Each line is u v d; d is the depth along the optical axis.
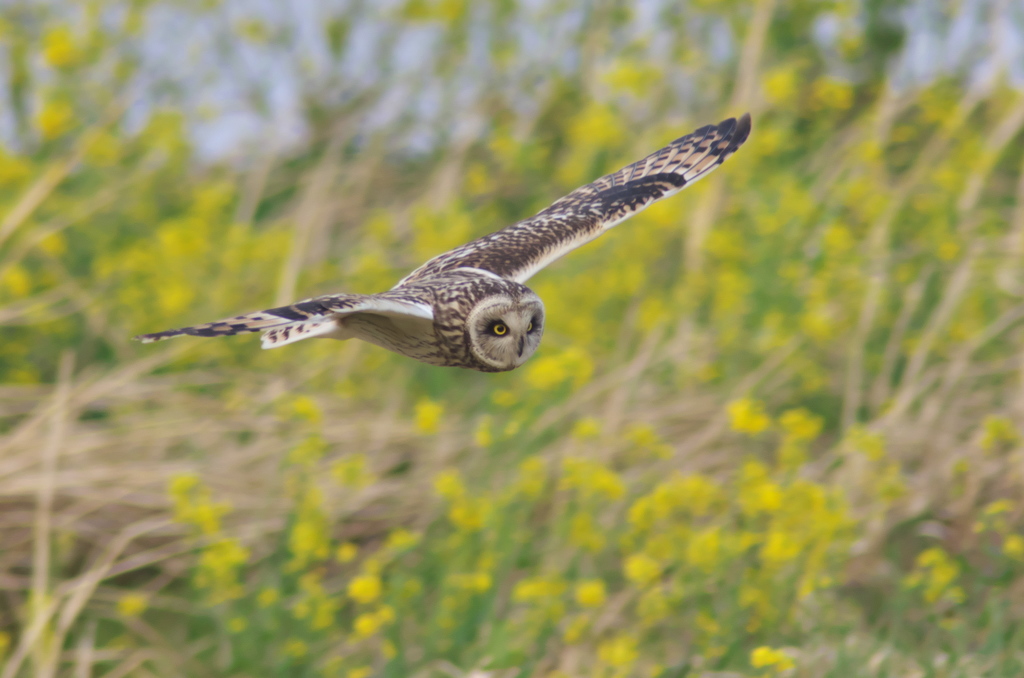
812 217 13.49
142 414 11.31
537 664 8.35
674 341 12.25
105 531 9.95
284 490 10.18
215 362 12.62
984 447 10.00
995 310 12.90
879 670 8.15
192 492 10.07
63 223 12.93
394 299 6.21
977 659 8.39
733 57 15.51
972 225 13.75
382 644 8.94
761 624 8.41
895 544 10.28
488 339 6.76
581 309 12.73
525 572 9.95
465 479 10.44
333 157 14.81
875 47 16.86
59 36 13.66
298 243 13.09
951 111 14.95
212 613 8.86
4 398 11.58
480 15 15.84
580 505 8.96
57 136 13.77
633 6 15.95
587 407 11.34
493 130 15.91
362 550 10.23
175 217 14.58
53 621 9.31
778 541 8.23
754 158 13.57
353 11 16.03
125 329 12.77
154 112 14.55
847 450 10.09
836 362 12.77
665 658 8.79
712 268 13.20
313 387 12.12
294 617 8.70
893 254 13.24
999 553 9.09
